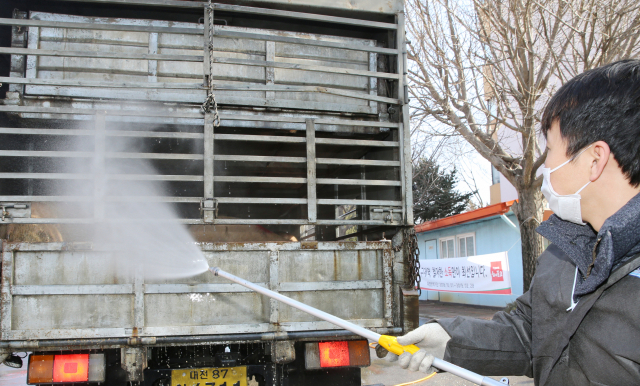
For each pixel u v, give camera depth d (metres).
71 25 3.38
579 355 1.24
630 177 1.18
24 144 3.80
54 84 3.31
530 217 8.31
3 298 2.95
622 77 1.22
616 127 1.18
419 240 18.84
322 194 5.34
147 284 3.09
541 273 1.47
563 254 1.47
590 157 1.23
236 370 3.34
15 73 3.40
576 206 1.27
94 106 3.48
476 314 11.98
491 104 9.73
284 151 4.51
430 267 12.27
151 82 3.55
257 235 4.64
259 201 3.41
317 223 3.50
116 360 3.29
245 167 4.72
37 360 3.02
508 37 8.26
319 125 3.91
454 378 5.77
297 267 3.32
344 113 3.98
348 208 5.05
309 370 3.45
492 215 12.68
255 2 3.70
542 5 7.66
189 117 3.45
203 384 3.29
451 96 9.06
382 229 4.03
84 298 3.04
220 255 3.22
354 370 3.60
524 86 8.16
